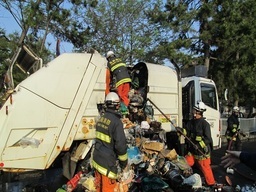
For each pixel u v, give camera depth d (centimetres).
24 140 616
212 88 1042
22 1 1539
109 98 509
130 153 631
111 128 501
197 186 648
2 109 603
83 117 673
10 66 729
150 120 788
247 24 1959
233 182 766
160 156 666
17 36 1744
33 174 658
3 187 629
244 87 2289
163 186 604
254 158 254
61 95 652
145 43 2117
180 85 930
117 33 2103
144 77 851
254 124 1991
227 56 2169
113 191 508
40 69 638
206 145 726
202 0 2056
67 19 1659
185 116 985
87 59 684
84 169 651
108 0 2088
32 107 623
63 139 651
